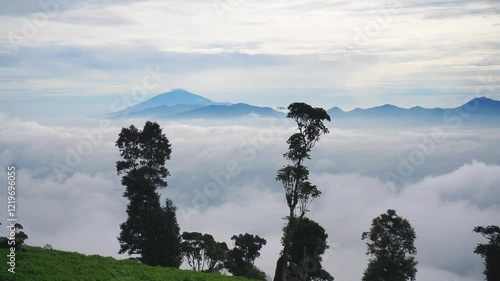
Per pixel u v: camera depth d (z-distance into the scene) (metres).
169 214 68.50
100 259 48.22
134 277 42.84
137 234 68.94
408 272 61.75
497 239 62.88
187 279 45.31
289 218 55.25
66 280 37.59
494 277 62.34
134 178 69.69
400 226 61.59
